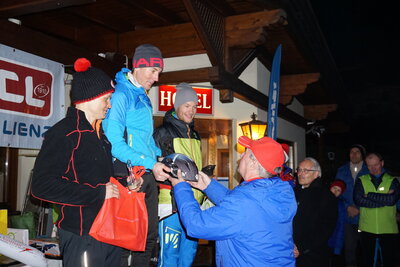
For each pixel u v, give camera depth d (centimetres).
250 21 497
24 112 338
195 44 489
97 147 193
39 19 465
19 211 489
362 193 461
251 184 206
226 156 638
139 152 242
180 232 304
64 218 186
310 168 350
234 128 637
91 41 523
